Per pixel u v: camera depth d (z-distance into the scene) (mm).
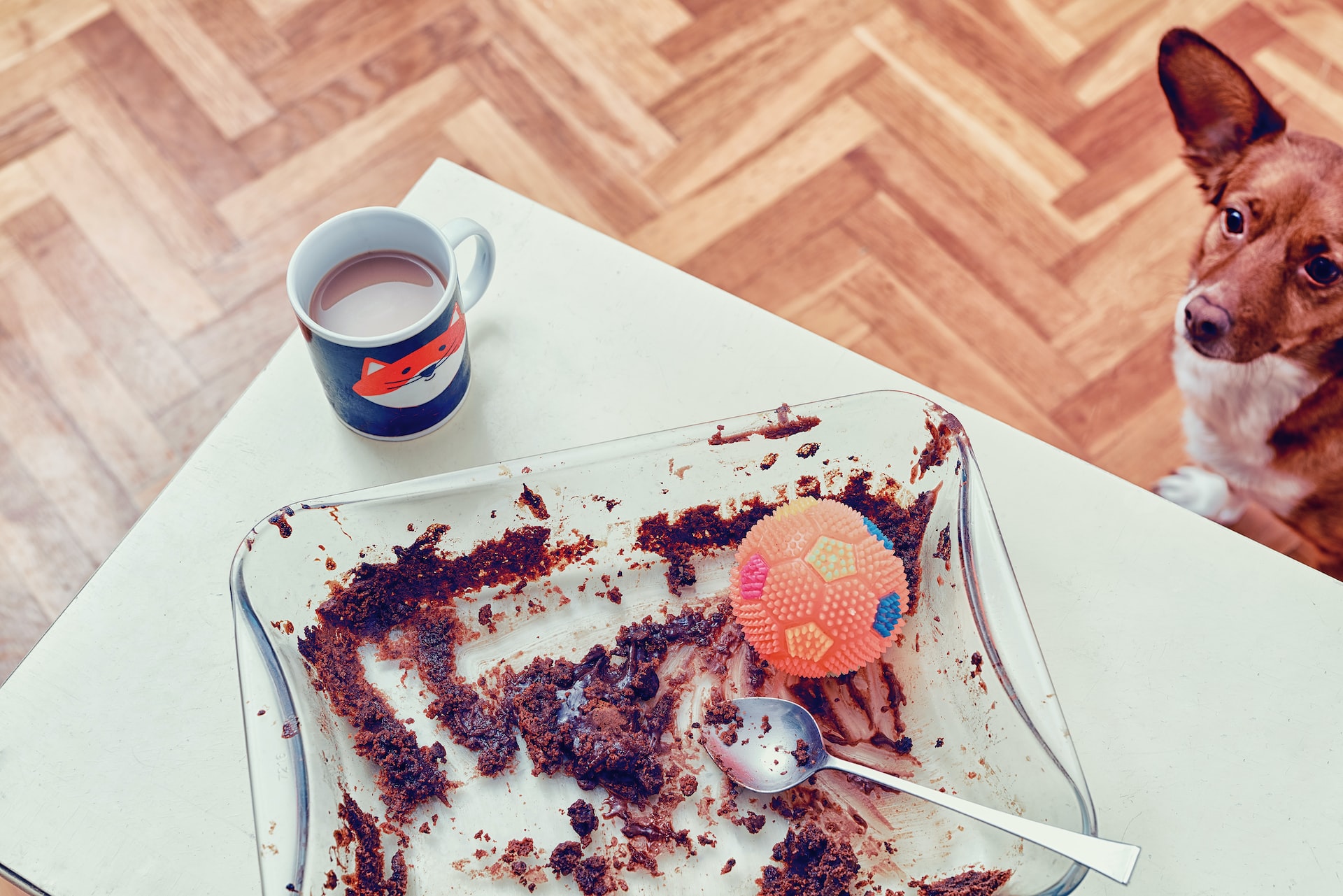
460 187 897
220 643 796
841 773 788
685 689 805
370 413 805
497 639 812
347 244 796
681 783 784
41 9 1351
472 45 1360
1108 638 816
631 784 781
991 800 765
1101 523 838
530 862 767
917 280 1270
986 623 763
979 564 770
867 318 1259
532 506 798
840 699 802
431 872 761
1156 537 835
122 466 1201
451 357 797
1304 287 1057
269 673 732
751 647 806
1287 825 783
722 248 1288
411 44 1358
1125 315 1247
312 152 1310
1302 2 1328
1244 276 1085
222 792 769
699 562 827
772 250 1287
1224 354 1119
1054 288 1262
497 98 1339
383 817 767
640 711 798
